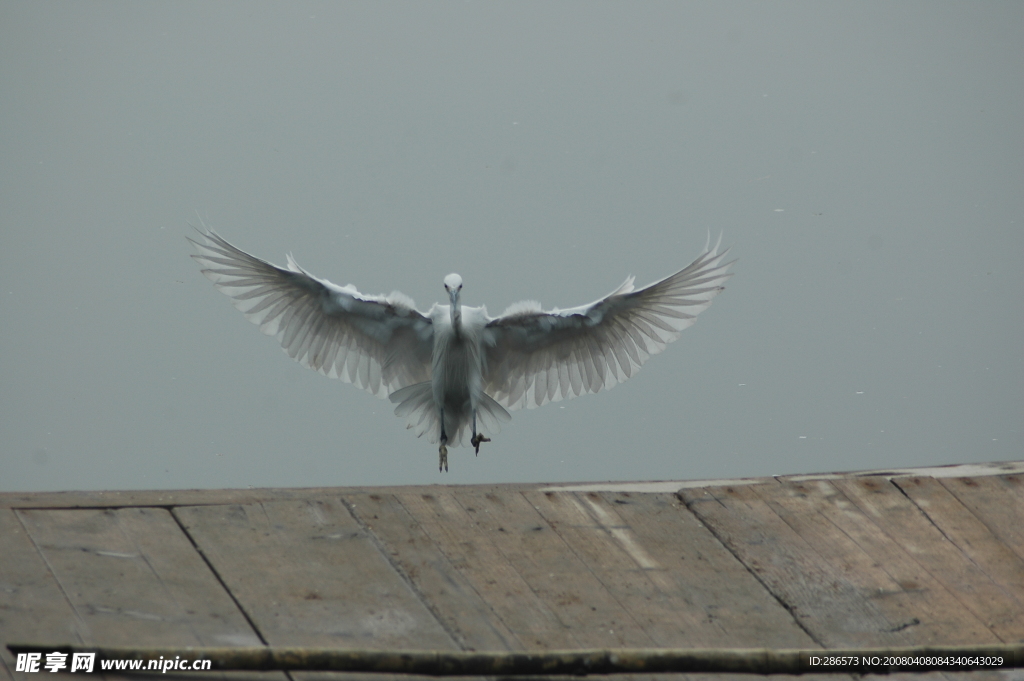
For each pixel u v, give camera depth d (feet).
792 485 46.85
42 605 34.22
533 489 45.55
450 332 49.06
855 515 44.73
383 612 36.52
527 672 33.96
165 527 40.04
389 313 49.83
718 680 34.71
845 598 39.50
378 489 45.06
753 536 43.01
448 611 36.91
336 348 51.24
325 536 40.63
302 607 36.32
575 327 49.93
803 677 35.22
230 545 39.42
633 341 50.49
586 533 42.39
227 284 49.11
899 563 41.73
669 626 37.22
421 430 51.24
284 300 49.65
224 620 35.06
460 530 41.83
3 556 36.58
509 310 49.90
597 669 34.45
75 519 39.70
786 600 39.17
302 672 33.19
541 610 37.52
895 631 37.83
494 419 50.29
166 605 35.40
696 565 40.93
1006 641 37.47
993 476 47.93
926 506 45.52
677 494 46.11
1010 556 42.42
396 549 40.24
